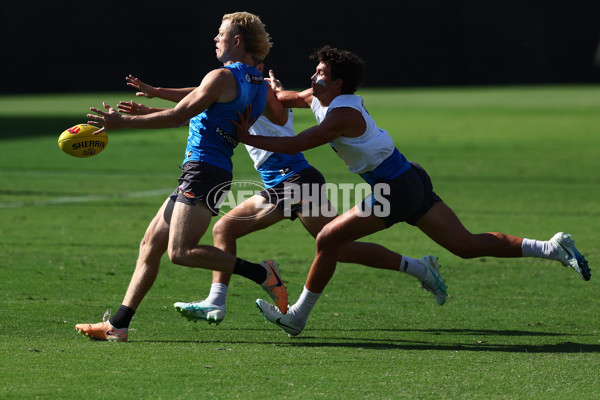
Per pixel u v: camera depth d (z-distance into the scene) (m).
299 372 16.41
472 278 27.14
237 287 25.70
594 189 48.66
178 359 17.25
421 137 80.25
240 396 14.86
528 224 37.00
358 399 14.78
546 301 24.02
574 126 92.19
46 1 199.50
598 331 20.50
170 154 66.12
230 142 19.03
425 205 19.94
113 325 19.00
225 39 19.45
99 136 20.41
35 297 23.45
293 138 18.75
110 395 14.78
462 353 18.16
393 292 25.16
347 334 20.12
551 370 16.73
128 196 45.06
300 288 25.61
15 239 32.50
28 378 15.66
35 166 58.00
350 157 19.34
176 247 18.83
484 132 85.56
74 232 34.28
